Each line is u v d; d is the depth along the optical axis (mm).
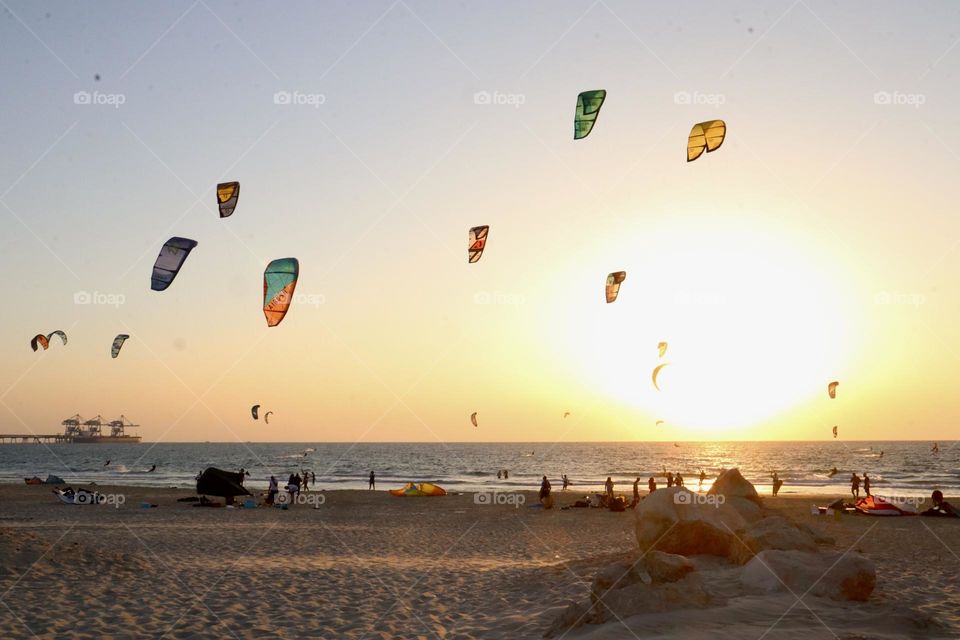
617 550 16094
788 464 96000
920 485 54906
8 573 9945
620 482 61312
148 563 12102
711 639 6344
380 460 119500
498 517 24547
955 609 8438
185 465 99625
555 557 14930
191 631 8062
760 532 10062
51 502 30719
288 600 9898
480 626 8312
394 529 20484
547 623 8055
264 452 173125
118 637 7707
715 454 142250
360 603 9766
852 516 23719
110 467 93625
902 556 14148
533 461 113688
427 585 11125
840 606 7719
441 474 76125
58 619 8219
